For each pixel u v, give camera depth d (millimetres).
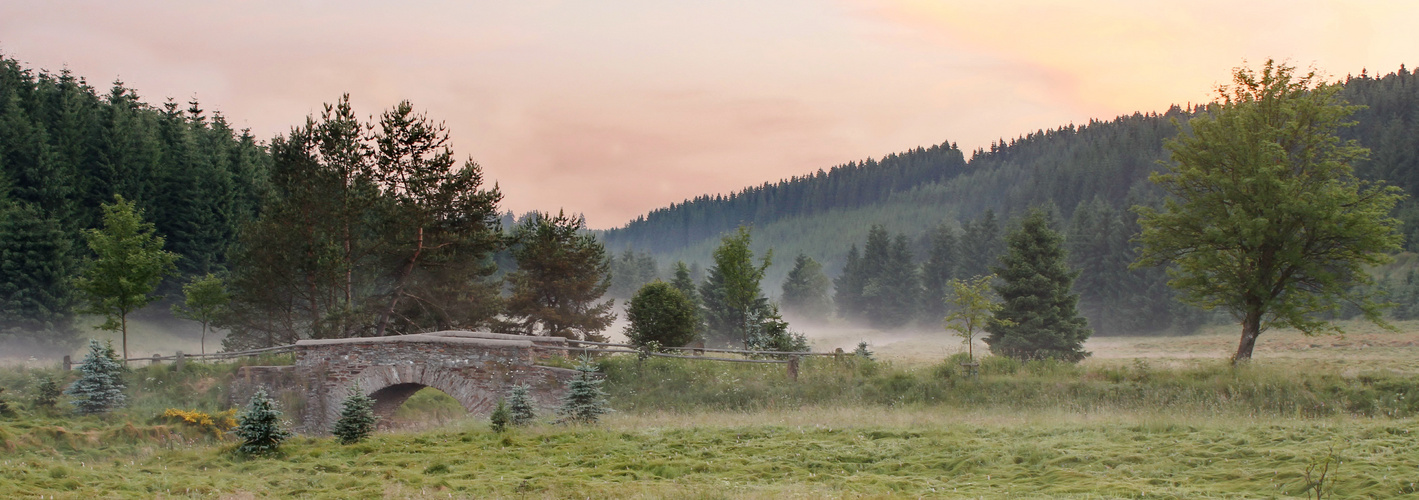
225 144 79625
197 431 23047
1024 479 13297
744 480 14141
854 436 17250
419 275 39812
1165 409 20719
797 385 25547
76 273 53656
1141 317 86125
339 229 36969
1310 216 26266
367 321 36125
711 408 24875
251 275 37781
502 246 40344
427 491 13625
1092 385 23531
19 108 62000
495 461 16453
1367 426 16062
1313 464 12188
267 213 37250
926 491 12586
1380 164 104750
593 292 44594
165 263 37812
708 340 65812
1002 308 44406
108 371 26625
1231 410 20453
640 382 26984
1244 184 27500
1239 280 28312
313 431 27875
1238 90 28375
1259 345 61219
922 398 23922
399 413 31312
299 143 36625
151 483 15078
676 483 13898
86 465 17844
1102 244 93188
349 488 14383
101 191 63281
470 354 27172
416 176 37250
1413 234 84188
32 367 31938
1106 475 13086
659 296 36469
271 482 15148
